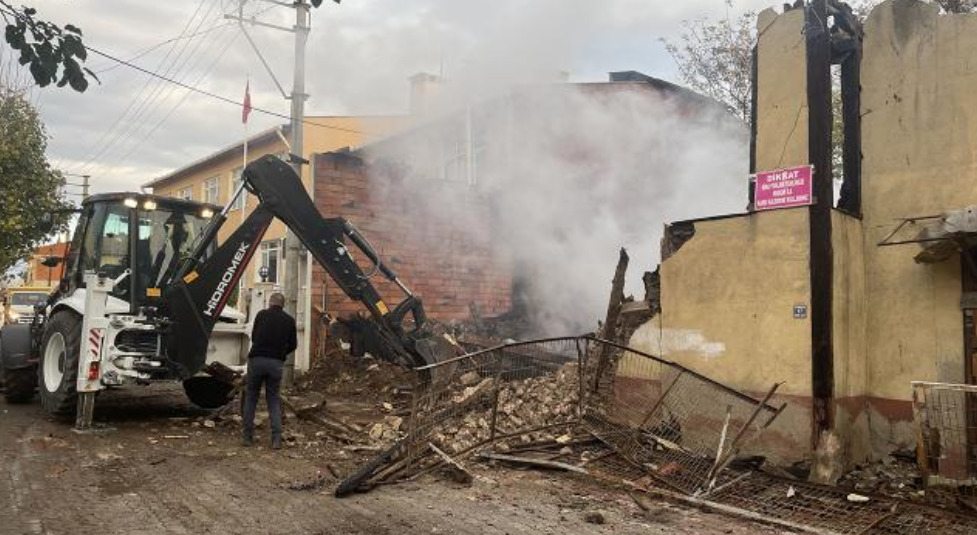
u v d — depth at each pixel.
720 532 5.04
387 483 6.09
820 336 6.68
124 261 9.09
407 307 8.26
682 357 7.67
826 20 6.98
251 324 9.34
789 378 6.83
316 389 11.18
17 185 16.78
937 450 6.34
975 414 6.50
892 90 7.29
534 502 5.64
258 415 8.98
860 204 7.43
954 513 5.40
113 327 8.00
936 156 6.96
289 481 6.09
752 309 7.17
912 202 7.09
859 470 6.88
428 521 5.09
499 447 7.12
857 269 7.24
